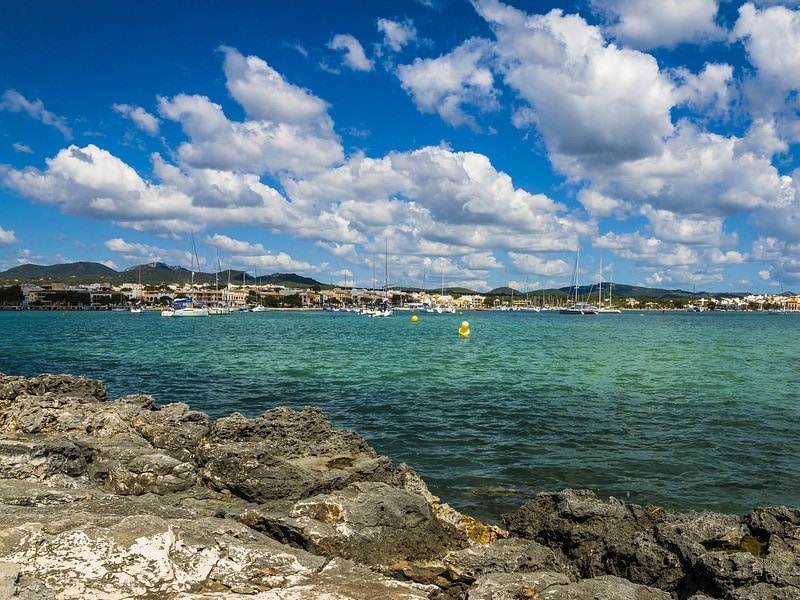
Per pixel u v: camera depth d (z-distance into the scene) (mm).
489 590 7504
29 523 7176
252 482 11391
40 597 5617
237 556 7352
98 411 14898
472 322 158625
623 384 34406
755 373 40406
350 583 6961
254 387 32938
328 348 63062
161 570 6570
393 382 35094
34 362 46844
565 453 18797
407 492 10570
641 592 7484
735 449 19297
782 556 8984
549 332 104938
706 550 9156
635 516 10609
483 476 16453
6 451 10719
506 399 28812
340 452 13820
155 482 11695
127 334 90812
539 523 11109
